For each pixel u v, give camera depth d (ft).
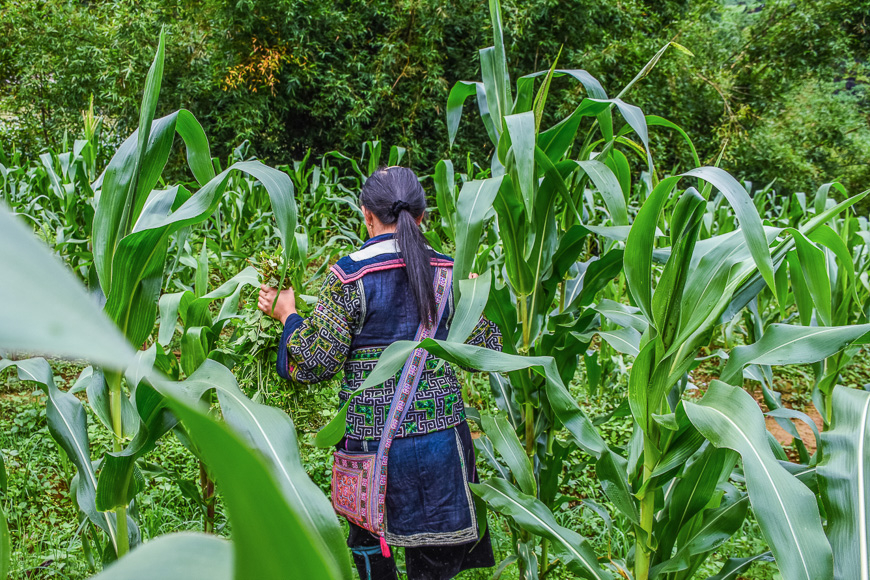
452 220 8.37
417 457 5.97
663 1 43.91
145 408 4.53
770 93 44.01
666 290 5.09
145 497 9.41
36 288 0.51
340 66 36.50
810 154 45.34
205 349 6.82
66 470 8.36
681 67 39.83
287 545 1.06
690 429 5.23
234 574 1.11
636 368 5.26
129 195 4.66
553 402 5.68
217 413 6.61
